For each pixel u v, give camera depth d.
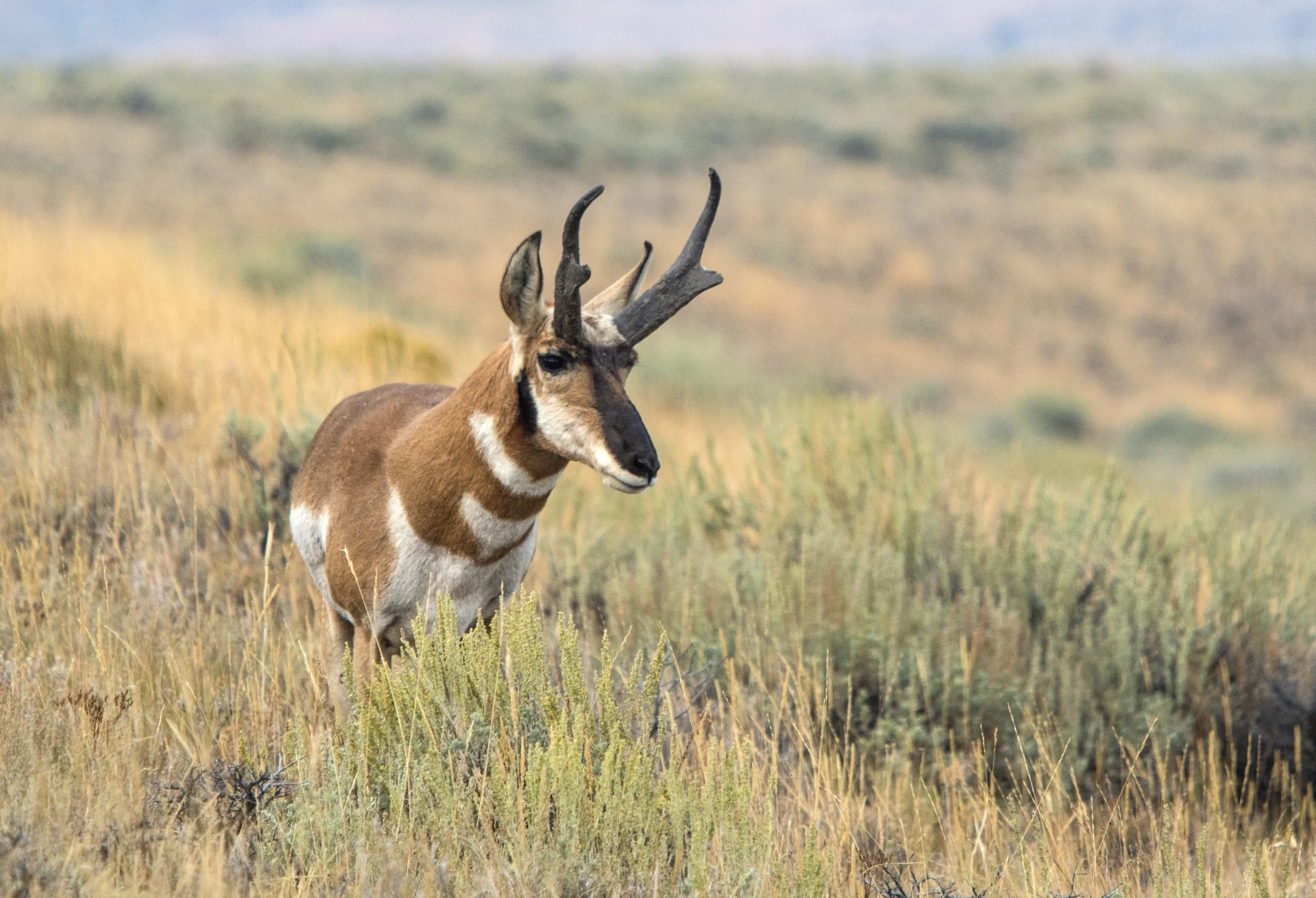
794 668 25.09
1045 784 23.45
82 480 28.84
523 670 18.39
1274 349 181.00
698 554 29.30
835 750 22.33
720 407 76.62
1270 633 28.50
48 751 16.91
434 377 47.59
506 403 19.09
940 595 29.62
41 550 25.30
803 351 152.38
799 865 17.55
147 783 17.39
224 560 26.91
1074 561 28.39
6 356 35.66
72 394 35.09
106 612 22.38
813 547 28.30
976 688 24.98
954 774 22.98
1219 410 152.12
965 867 20.50
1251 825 24.33
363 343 46.34
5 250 47.41
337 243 136.75
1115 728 25.22
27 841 14.80
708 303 164.75
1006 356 167.88
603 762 17.20
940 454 34.88
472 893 15.81
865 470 33.25
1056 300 194.62
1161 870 19.69
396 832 16.52
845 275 193.25
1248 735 26.39
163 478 29.69
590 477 37.50
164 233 137.00
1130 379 165.50
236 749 19.62
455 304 143.12
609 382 18.75
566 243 18.11
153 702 20.56
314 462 21.83
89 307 42.31
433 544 19.84
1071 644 26.41
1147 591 28.42
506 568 20.67
